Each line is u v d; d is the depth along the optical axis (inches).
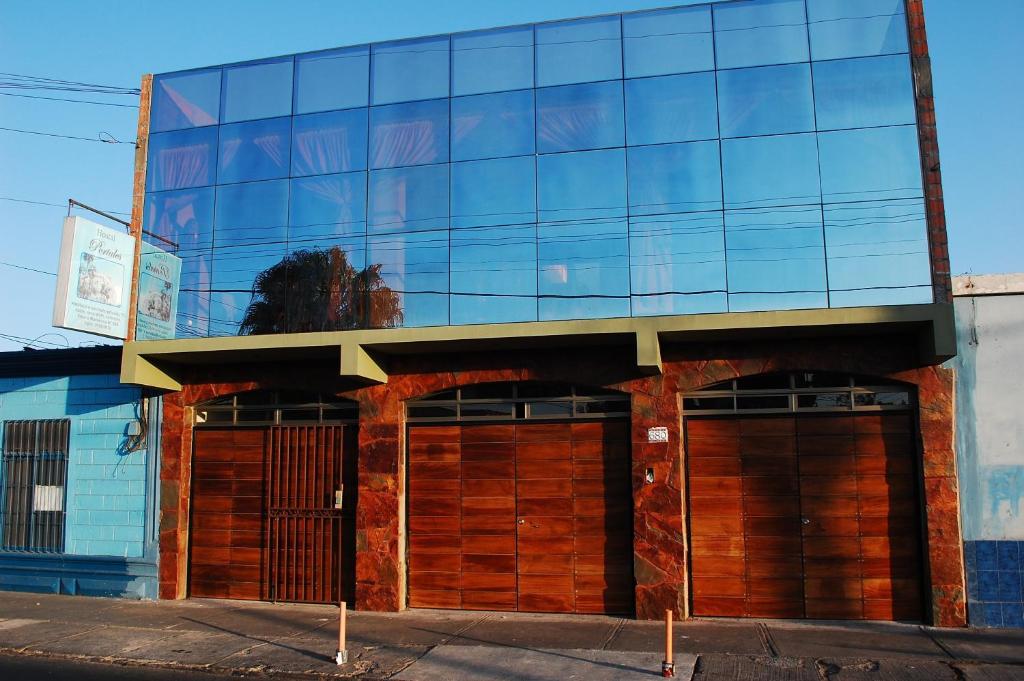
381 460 491.2
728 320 422.6
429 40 512.4
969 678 334.0
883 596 430.3
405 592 485.7
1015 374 422.9
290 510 512.4
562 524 470.9
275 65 536.4
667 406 454.9
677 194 463.8
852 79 453.7
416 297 488.1
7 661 389.4
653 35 482.0
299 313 503.8
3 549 556.1
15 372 569.9
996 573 413.4
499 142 491.5
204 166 538.3
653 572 444.8
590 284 465.7
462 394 495.2
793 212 448.5
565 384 479.5
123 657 389.4
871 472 438.6
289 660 377.7
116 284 509.4
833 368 441.1
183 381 536.1
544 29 496.7
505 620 450.9
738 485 451.5
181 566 521.0
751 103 463.5
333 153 517.0
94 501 543.8
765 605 441.1
